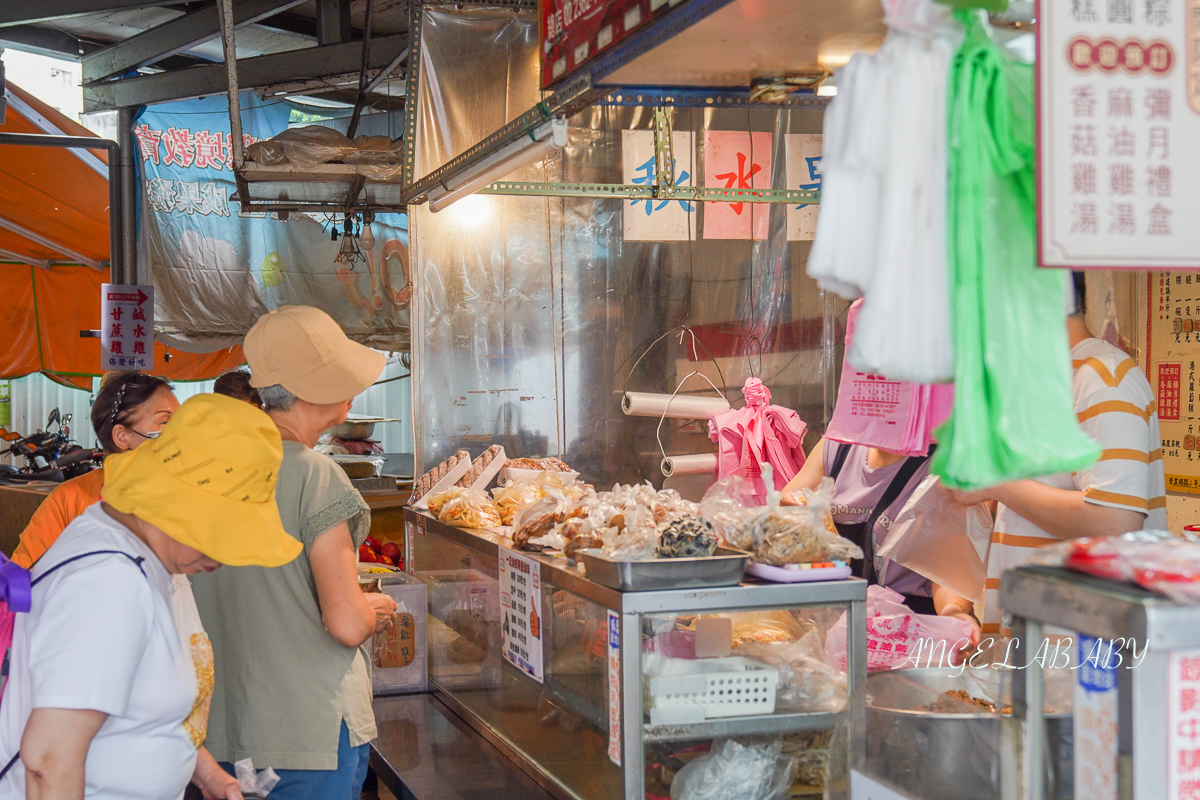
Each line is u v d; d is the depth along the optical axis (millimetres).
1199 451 2717
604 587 1769
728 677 1754
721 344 3961
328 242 6656
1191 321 2734
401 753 2469
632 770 1704
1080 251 1010
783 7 1499
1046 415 1047
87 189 6695
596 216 3887
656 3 1593
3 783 1327
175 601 1496
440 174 2854
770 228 3885
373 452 6090
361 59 5285
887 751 1293
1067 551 1016
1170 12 1025
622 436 3938
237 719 1979
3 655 1340
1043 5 1009
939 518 2365
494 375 3836
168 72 5941
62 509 2547
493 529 2727
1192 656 884
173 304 6426
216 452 1376
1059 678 1249
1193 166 1029
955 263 1029
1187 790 884
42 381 9570
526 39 3059
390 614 2334
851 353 1053
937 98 1033
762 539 1849
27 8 4789
